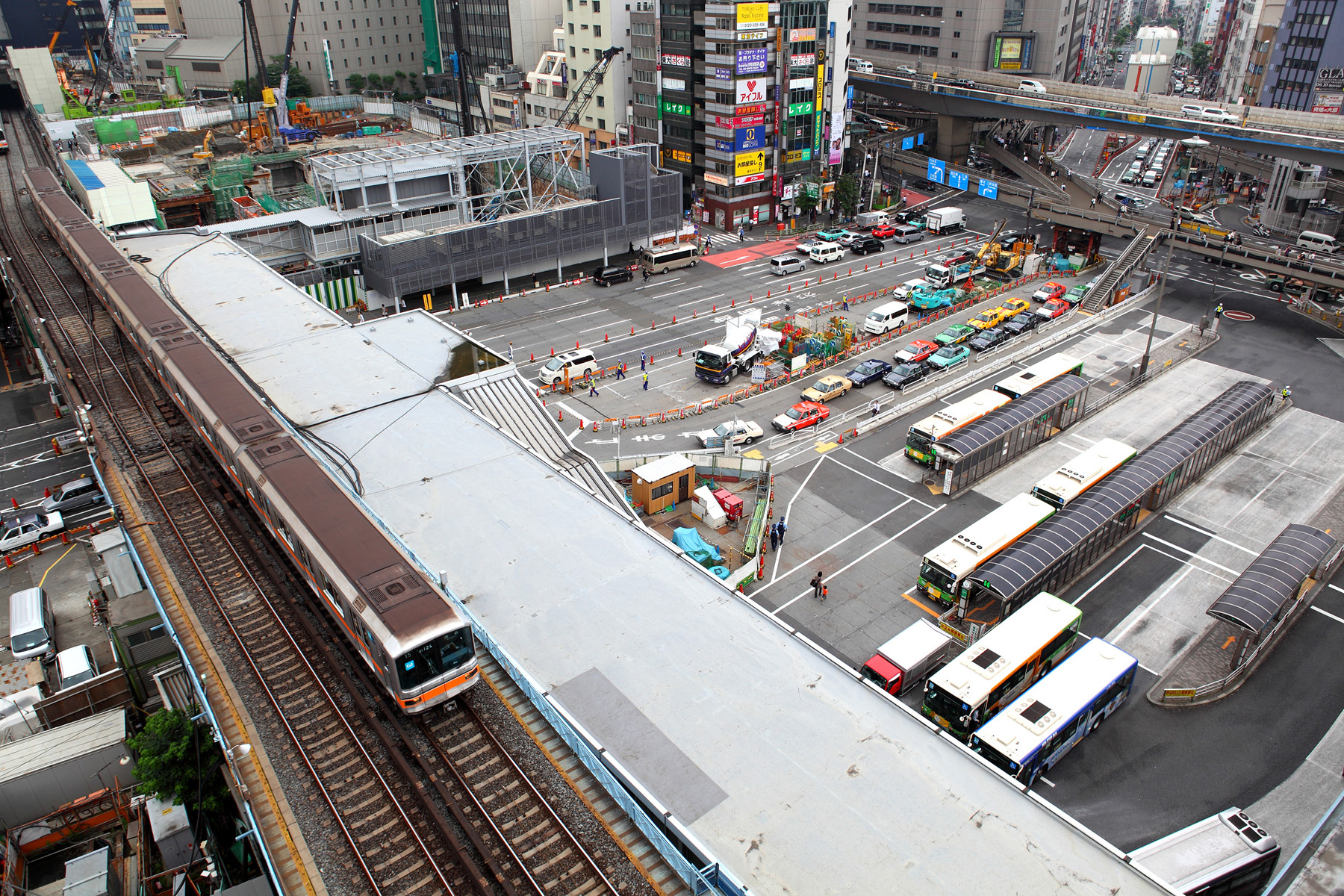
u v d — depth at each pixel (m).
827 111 112.69
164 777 32.88
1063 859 23.72
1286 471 58.53
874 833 24.31
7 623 46.78
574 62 127.00
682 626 31.98
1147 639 44.03
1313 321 81.44
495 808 27.06
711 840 23.92
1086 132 180.75
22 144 132.50
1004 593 42.09
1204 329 78.31
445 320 83.38
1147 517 53.78
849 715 28.28
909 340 77.88
